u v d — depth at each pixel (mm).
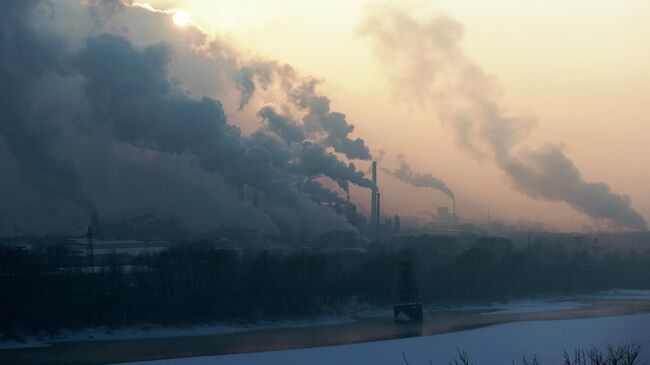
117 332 98438
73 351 87375
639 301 149875
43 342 93125
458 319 118750
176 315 105438
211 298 110500
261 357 82250
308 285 121938
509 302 146250
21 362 80688
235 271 119062
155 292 108312
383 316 122125
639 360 59125
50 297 100938
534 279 159500
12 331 93812
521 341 89188
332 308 120062
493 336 94500
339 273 132125
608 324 105875
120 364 78562
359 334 101688
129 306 104000
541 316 121500
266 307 113750
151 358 82812
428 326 109875
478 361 75938
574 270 169500
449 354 81312
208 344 93000
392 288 130250
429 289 139625
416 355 81312
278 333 103188
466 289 144000
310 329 107375
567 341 88250
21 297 99562
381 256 136500
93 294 104062
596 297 157875
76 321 98562
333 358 80875
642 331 96750
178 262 115562
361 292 128125
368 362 78250
